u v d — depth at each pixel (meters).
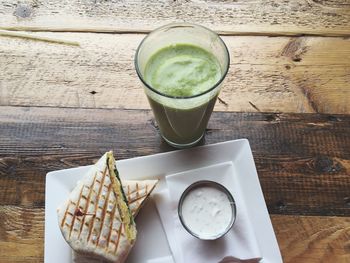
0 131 0.43
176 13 0.49
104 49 0.47
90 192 0.37
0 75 0.46
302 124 0.43
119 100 0.44
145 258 0.37
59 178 0.39
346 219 0.38
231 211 0.37
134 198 0.38
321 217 0.39
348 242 0.37
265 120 0.43
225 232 0.36
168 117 0.38
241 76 0.45
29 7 0.49
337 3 0.49
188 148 0.41
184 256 0.36
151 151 0.42
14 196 0.40
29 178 0.41
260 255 0.36
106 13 0.49
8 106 0.44
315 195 0.40
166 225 0.38
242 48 0.47
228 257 0.36
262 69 0.45
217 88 0.36
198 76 0.38
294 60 0.46
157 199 0.39
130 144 0.42
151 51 0.39
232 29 0.48
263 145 0.42
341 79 0.45
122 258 0.36
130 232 0.36
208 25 0.48
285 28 0.48
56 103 0.44
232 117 0.43
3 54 0.47
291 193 0.40
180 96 0.37
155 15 0.48
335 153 0.41
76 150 0.42
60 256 0.37
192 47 0.39
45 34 0.47
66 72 0.46
